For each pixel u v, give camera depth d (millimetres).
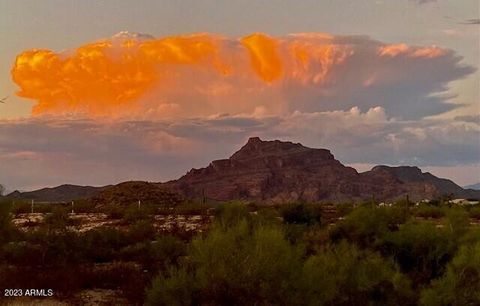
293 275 14836
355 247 18141
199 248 15266
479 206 57344
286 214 40375
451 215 22312
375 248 20859
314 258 16422
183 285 15047
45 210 64500
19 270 21734
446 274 17031
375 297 16469
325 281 15242
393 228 24938
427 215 49594
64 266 23094
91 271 21797
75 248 25828
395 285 16406
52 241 25391
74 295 19062
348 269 16531
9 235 25797
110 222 49875
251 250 14891
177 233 35219
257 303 14609
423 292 15852
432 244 19891
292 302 14625
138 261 25625
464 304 15320
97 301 18500
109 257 26703
